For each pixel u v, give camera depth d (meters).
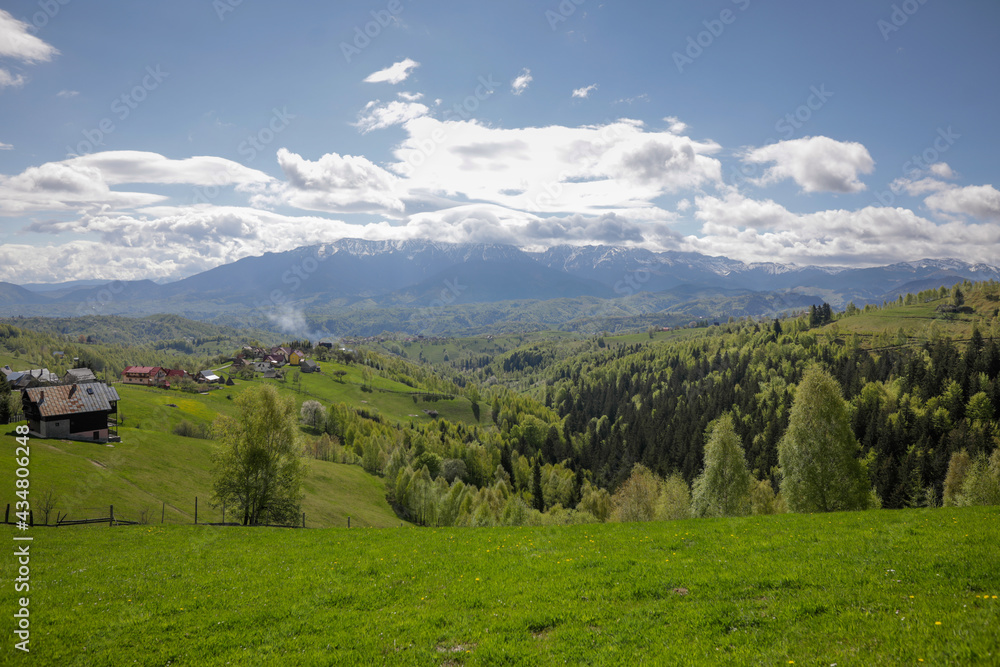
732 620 14.40
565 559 22.16
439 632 15.49
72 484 56.25
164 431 99.62
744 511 51.03
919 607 13.43
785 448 47.41
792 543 21.89
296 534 33.59
